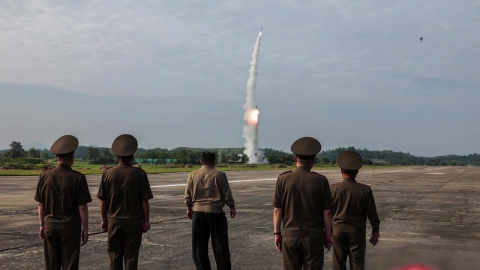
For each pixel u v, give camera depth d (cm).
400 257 802
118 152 570
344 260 535
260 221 1295
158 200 1877
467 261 772
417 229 1162
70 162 543
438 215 1459
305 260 466
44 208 535
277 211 477
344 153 541
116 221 561
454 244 945
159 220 1291
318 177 470
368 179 4053
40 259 774
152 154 14638
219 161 13612
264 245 933
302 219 464
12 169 5478
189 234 1052
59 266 533
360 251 526
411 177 4566
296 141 484
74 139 546
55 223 525
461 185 3147
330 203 470
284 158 13712
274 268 738
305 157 474
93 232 1059
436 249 887
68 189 526
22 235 1008
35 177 3572
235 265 757
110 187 563
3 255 803
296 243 462
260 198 2034
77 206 535
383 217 1408
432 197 2153
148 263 761
